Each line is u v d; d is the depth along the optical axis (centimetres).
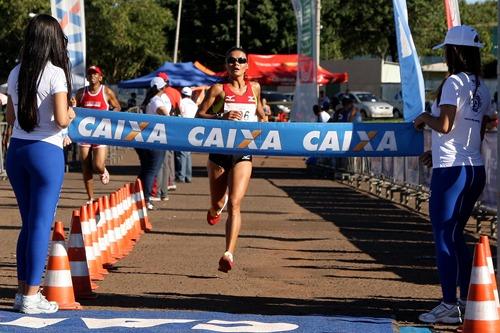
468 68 884
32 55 874
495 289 882
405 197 2081
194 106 2230
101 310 931
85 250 1015
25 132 885
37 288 905
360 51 8231
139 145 1045
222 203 1142
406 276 1158
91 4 6675
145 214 1557
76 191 2306
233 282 1108
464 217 903
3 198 2136
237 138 1038
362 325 862
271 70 4328
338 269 1205
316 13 3148
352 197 2284
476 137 885
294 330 839
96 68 1717
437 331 861
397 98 6725
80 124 1041
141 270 1183
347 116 2866
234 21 7775
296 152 1034
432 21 7475
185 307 962
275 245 1415
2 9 6031
